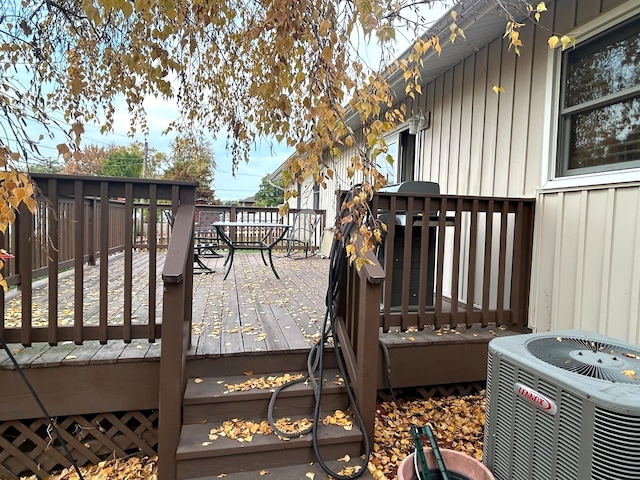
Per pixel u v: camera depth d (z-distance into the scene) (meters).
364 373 2.13
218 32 3.03
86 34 2.76
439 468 1.64
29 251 2.21
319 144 1.55
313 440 2.03
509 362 1.54
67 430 2.43
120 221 6.63
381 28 1.52
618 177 2.54
